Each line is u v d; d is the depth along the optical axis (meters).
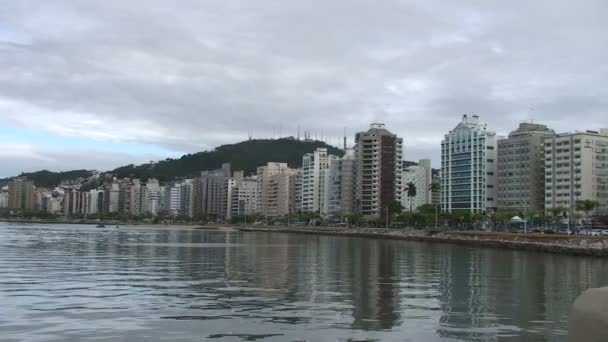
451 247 141.38
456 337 29.19
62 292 43.03
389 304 39.59
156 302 38.69
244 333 29.20
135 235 196.38
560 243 129.75
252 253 100.50
